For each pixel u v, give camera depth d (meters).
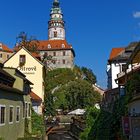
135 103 23.23
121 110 26.19
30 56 52.69
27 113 37.53
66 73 119.75
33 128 40.44
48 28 183.88
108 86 59.28
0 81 27.83
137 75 23.36
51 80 110.00
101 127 29.36
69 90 85.50
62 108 85.88
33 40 78.62
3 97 25.47
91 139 32.03
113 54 60.72
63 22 184.12
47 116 72.06
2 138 24.17
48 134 52.75
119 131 25.69
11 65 52.41
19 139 30.97
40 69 52.34
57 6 184.50
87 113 37.91
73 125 54.88
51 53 154.75
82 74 130.12
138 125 20.89
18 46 77.19
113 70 53.56
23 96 34.72
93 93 84.00
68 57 153.88
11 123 28.45
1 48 123.88
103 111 31.11
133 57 22.94
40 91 52.00
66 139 48.00
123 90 29.81
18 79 33.34
